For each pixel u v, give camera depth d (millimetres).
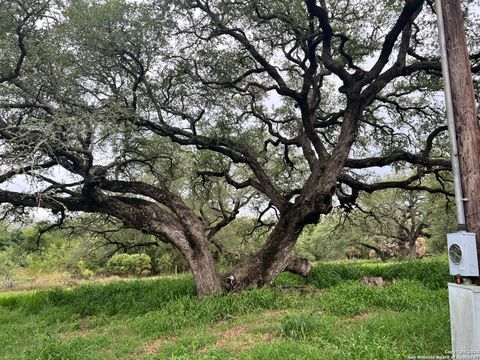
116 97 10930
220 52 12367
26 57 9836
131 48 10445
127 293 13570
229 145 12812
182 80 12344
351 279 14234
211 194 17062
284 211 11875
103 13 9758
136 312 10922
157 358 6059
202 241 11289
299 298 10172
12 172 8125
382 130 14773
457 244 4848
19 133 8281
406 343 5852
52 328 10078
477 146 5207
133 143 11914
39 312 12609
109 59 10703
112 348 7129
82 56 10250
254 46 12086
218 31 11242
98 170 10312
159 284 14656
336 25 11758
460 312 4703
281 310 9250
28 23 9531
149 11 10367
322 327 6852
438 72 11844
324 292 11070
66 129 8773
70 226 14812
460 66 5402
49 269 32750
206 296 10227
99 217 15047
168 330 8094
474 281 4828
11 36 9477
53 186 10414
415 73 13320
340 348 5691
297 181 16656
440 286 12211
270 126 14422
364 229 26312
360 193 18781
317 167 11500
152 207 11523
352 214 19797
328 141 15695
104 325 10109
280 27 11359
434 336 6098
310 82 11641
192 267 11031
